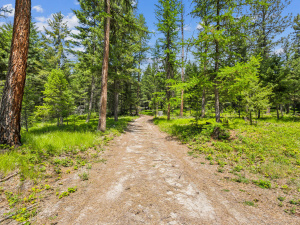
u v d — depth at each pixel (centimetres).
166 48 1862
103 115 1091
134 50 1841
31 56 1919
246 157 601
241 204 309
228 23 835
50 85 1322
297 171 458
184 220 254
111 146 782
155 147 805
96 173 447
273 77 1416
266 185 387
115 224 241
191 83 873
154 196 331
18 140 559
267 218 264
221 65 928
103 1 1129
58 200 305
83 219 253
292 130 938
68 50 1770
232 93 901
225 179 428
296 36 2156
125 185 379
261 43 1872
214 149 714
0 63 1174
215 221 254
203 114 1898
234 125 1209
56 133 827
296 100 2069
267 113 2027
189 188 372
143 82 4272
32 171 394
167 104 1903
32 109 1452
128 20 1203
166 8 1611
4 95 540
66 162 501
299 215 271
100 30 1488
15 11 562
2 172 372
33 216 256
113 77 1622
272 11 1800
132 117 2930
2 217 246
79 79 2708
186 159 605
